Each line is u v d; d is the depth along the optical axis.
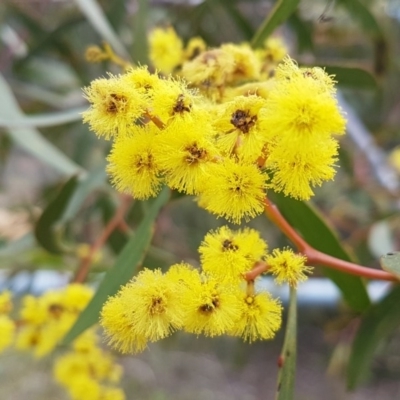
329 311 0.40
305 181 0.09
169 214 0.33
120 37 0.25
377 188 0.29
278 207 0.14
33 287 0.26
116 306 0.09
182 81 0.11
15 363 0.40
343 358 0.29
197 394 0.43
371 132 0.32
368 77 0.18
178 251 0.31
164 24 0.26
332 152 0.09
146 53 0.18
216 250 0.10
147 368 0.43
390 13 0.28
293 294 0.12
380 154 0.30
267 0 0.25
